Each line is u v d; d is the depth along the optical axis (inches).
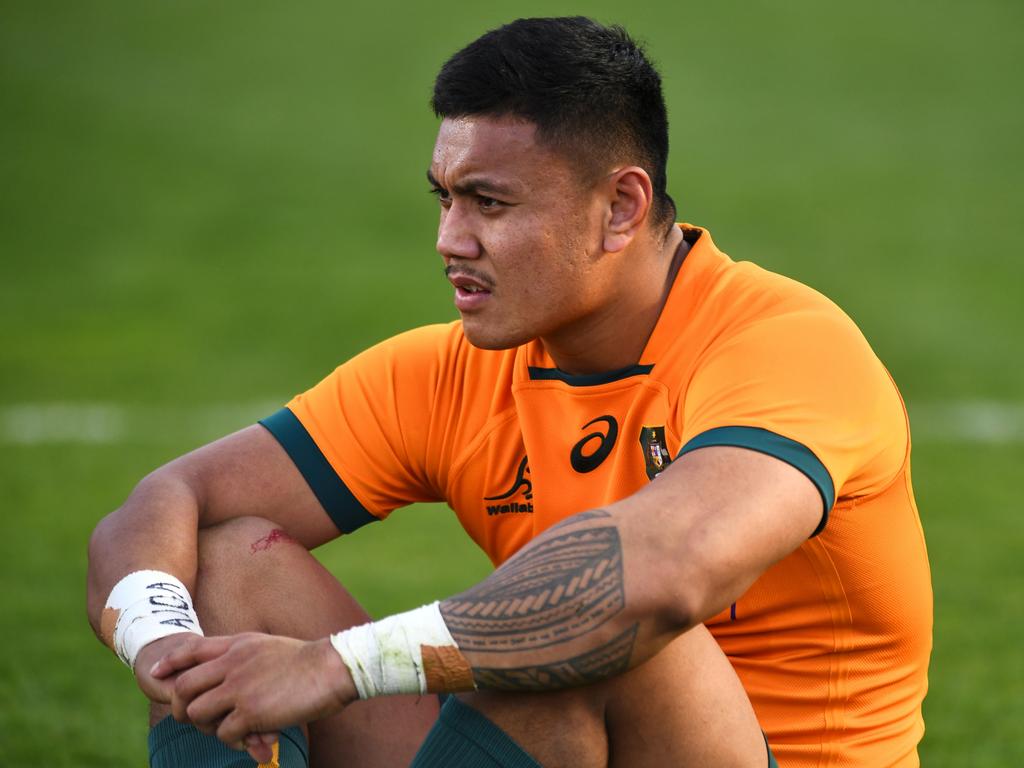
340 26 2906.0
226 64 2657.5
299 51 2753.4
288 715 331.6
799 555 376.2
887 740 395.9
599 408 402.9
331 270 1721.2
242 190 2047.2
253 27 2874.0
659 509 327.6
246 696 333.7
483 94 374.9
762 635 387.2
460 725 338.3
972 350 1432.1
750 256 1818.4
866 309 1587.1
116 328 1492.4
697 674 339.0
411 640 327.9
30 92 2443.4
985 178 2176.4
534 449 411.8
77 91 2469.2
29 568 845.2
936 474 1070.4
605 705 338.6
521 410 415.8
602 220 384.2
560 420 409.4
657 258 397.7
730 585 325.7
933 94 2620.6
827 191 2100.1
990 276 1722.4
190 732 361.1
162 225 1887.3
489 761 335.9
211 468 424.8
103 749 578.6
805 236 1900.8
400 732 398.6
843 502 369.7
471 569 870.4
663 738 339.9
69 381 1309.1
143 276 1683.1
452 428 429.7
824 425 353.1
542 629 321.7
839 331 377.1
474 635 325.7
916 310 1581.0
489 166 374.9
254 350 1432.1
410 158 2219.5
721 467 337.1
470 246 382.6
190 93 2497.5
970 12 3080.7
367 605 786.8
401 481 440.1
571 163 376.8
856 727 388.8
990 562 872.9
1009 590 820.6
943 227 1939.0
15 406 1231.5
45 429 1170.0
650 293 396.5
